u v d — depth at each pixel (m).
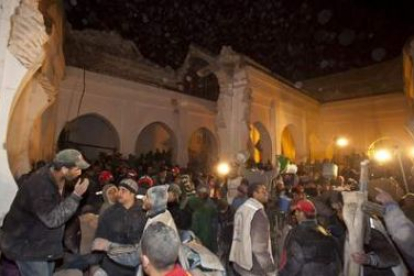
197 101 19.81
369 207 3.27
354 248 3.32
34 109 6.80
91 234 5.19
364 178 3.42
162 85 20.56
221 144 14.88
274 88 17.52
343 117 21.97
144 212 3.65
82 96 15.09
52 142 12.78
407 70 8.17
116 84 16.34
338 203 4.02
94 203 6.38
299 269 3.24
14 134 5.90
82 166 3.23
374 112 20.59
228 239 5.75
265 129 16.66
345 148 21.47
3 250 3.05
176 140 18.47
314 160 20.30
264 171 10.27
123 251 3.46
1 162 3.97
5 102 4.06
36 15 4.25
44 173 3.15
